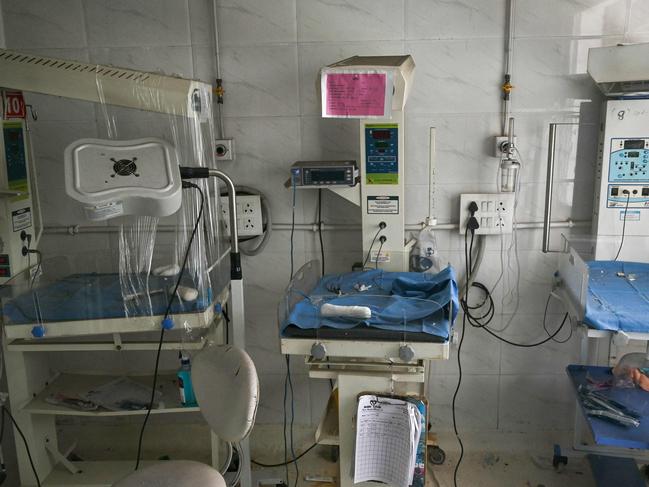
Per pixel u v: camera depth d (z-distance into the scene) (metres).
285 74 2.42
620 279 2.23
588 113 2.35
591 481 2.39
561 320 2.53
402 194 2.29
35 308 1.96
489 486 2.38
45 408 2.18
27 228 2.25
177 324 1.95
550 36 2.30
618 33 2.28
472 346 2.61
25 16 2.43
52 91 1.84
